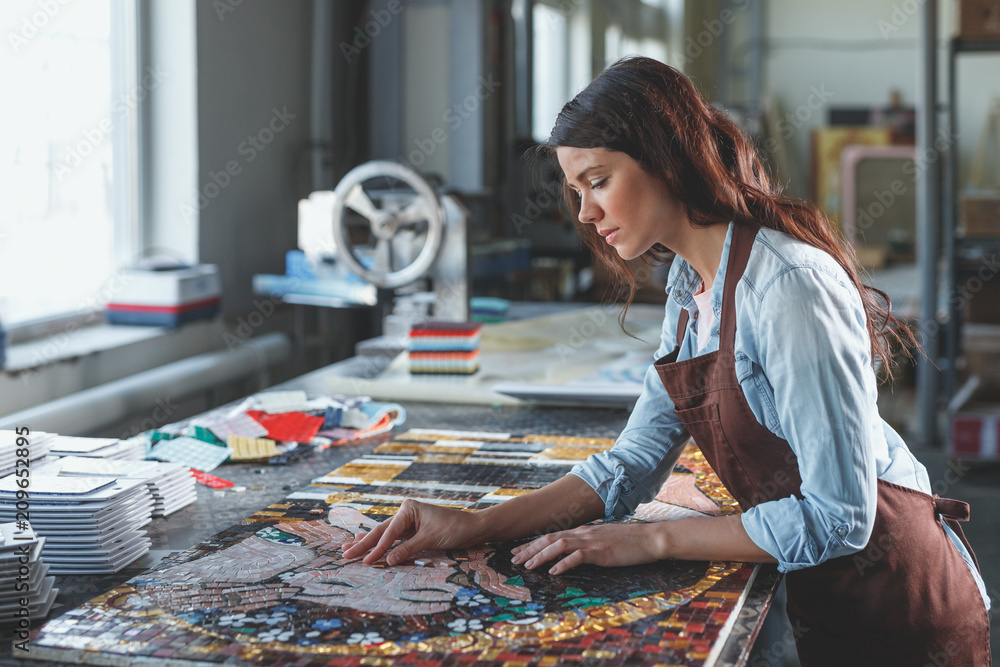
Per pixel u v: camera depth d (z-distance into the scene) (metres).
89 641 1.06
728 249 1.24
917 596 1.31
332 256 3.95
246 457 1.82
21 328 3.32
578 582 1.23
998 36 4.76
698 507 1.54
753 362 1.22
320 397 2.25
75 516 1.25
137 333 3.59
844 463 1.15
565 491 1.44
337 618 1.12
